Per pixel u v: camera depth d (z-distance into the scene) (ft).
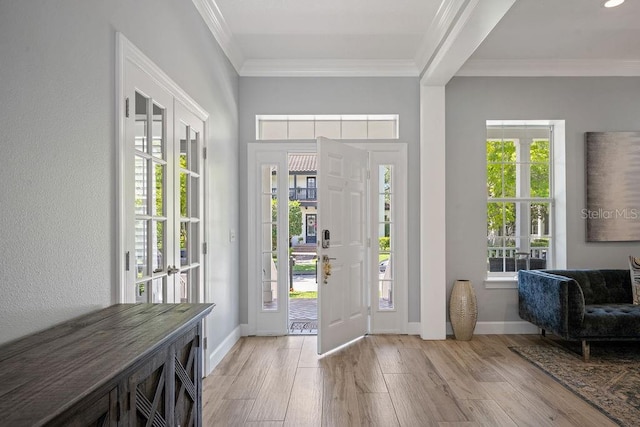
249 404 9.20
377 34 12.78
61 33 5.20
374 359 12.26
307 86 15.16
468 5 9.38
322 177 12.63
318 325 12.55
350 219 14.11
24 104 4.56
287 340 14.35
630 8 11.12
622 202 15.10
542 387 10.11
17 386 3.10
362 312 14.74
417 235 15.10
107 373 3.35
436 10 11.25
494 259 15.74
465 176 15.24
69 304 5.32
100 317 5.45
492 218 15.78
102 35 6.15
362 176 14.85
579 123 15.25
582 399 9.40
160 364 4.49
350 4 10.94
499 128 15.85
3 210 4.26
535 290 13.58
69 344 4.18
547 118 15.24
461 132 15.24
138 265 7.38
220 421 8.41
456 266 15.16
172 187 8.84
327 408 9.00
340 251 13.51
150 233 7.81
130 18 7.01
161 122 8.38
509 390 9.93
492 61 14.88
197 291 10.51
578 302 11.97
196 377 5.71
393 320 15.16
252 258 14.99
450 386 10.19
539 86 15.26
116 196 6.50
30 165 4.65
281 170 15.11
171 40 8.82
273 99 15.15
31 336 4.51
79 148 5.57
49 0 4.97
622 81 15.26
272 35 12.84
